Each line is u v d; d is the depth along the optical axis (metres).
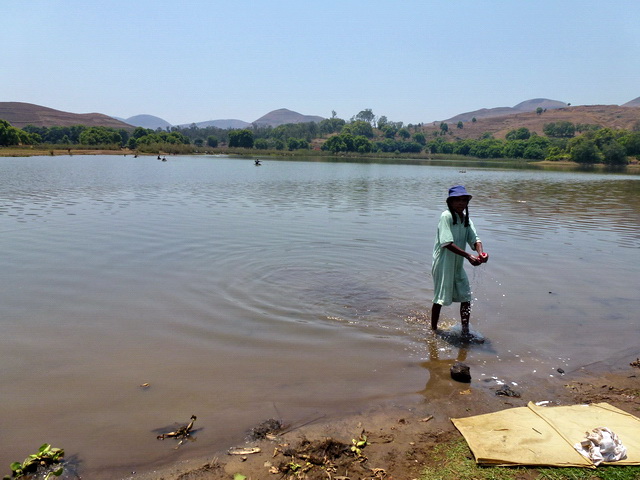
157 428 4.23
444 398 4.80
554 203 22.08
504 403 4.71
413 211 18.20
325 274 8.94
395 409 4.59
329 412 4.53
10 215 14.84
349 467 3.73
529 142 122.62
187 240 11.62
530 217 17.16
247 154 118.50
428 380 5.17
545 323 6.82
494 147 131.38
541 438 4.00
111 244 11.05
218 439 4.08
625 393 4.91
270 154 122.19
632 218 17.23
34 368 5.24
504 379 5.22
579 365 5.58
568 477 3.54
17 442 4.01
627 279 9.02
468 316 6.49
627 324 6.82
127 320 6.59
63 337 6.02
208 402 4.65
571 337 6.36
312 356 5.66
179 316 6.77
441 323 6.77
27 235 11.84
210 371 5.25
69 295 7.54
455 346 6.04
